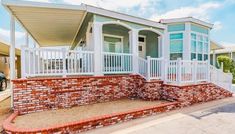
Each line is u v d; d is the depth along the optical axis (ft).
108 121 18.83
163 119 20.74
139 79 30.30
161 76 29.89
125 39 38.99
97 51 27.55
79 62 25.64
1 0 21.52
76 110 22.21
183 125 18.74
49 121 18.02
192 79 28.89
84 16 27.32
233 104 28.53
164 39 37.58
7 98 32.60
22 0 22.08
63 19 28.35
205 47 43.34
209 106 27.12
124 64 30.45
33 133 14.98
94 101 26.07
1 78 42.93
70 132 16.44
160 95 29.30
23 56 21.89
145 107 22.59
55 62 23.58
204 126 18.44
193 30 40.32
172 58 40.73
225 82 35.68
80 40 45.62
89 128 17.54
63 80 23.53
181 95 26.53
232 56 75.15
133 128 17.92
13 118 18.63
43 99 22.16
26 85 21.21
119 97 28.66
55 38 46.73
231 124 19.03
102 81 26.89
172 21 39.88
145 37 42.70
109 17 29.17
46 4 23.09
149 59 29.07
